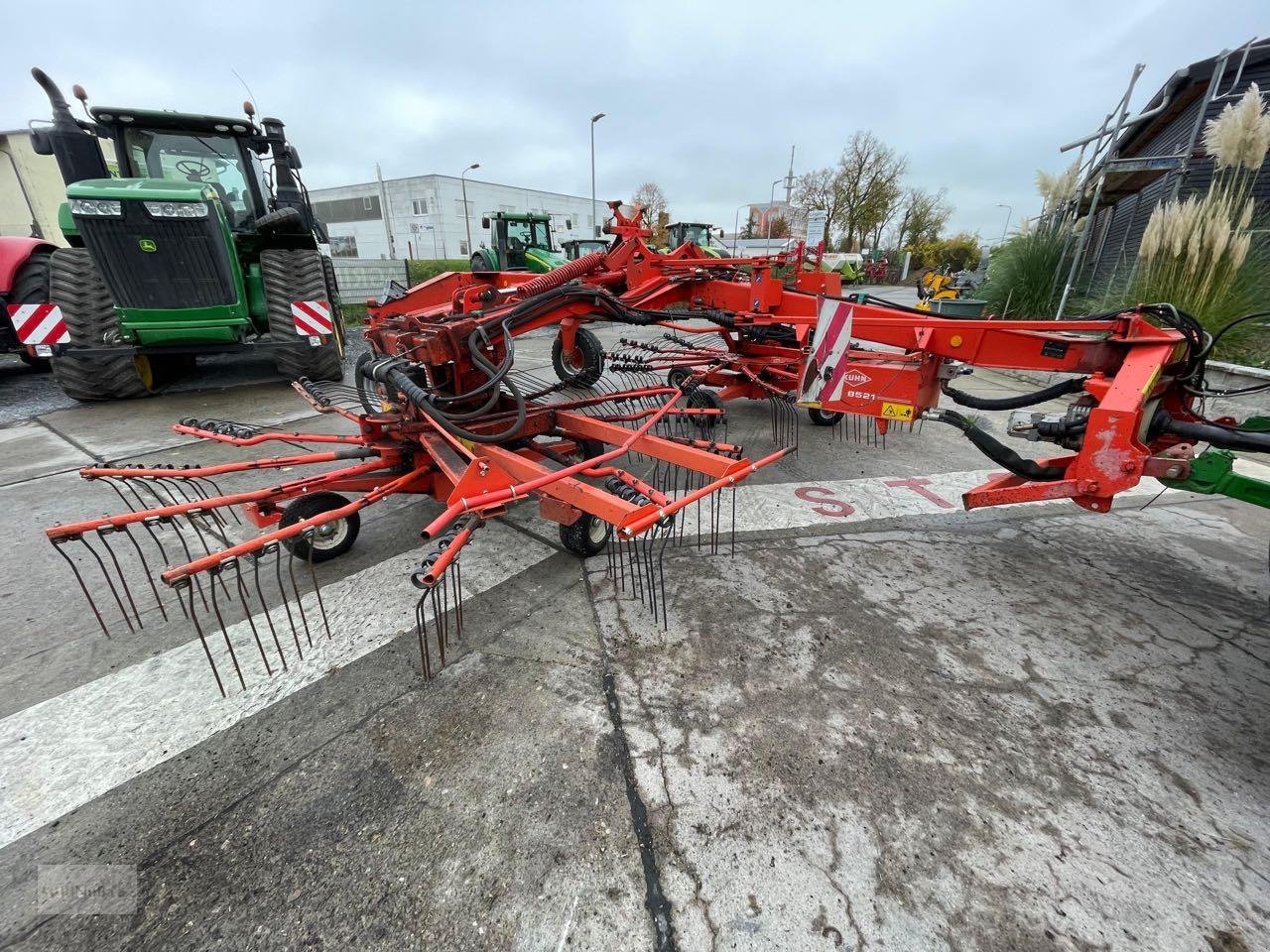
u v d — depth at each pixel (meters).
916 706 2.08
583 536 2.92
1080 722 2.02
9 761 1.83
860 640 2.43
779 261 5.06
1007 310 9.60
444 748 1.89
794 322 4.30
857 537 3.29
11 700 2.06
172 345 5.77
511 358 2.91
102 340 5.52
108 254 5.08
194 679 2.18
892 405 3.16
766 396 5.19
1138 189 9.37
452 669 2.23
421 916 1.42
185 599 2.67
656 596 2.71
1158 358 2.36
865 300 4.66
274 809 1.68
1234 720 2.03
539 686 2.15
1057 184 9.08
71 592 2.71
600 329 12.33
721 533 3.33
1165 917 1.42
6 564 2.94
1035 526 3.45
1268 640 2.45
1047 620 2.57
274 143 6.70
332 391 6.09
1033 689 2.16
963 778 1.79
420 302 4.74
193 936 1.38
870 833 1.63
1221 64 6.41
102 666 2.24
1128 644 2.42
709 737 1.94
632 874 1.52
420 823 1.65
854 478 4.16
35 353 5.34
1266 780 1.79
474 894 1.47
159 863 1.54
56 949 1.36
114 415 5.54
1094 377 2.61
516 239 15.12
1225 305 5.71
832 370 3.18
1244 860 1.56
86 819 1.65
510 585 2.78
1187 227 5.82
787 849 1.58
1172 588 2.81
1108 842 1.60
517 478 2.58
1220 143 5.76
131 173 6.17
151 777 1.78
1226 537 3.30
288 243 6.80
